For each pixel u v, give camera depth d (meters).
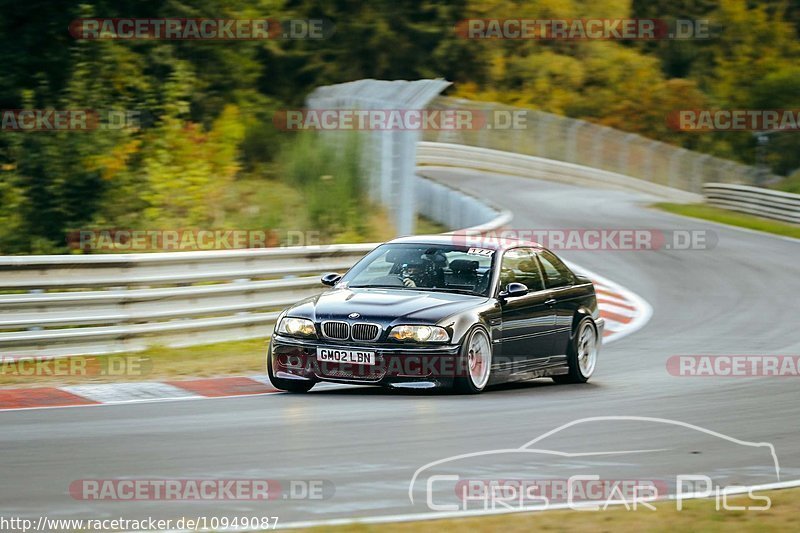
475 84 126.44
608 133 117.88
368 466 15.73
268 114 73.00
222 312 30.62
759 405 22.62
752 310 42.62
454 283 24.36
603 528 12.65
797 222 79.88
